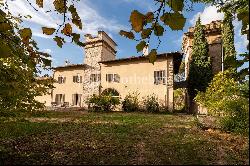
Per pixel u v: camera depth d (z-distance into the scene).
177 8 1.66
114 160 5.96
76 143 7.93
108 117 16.84
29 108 4.89
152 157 6.20
